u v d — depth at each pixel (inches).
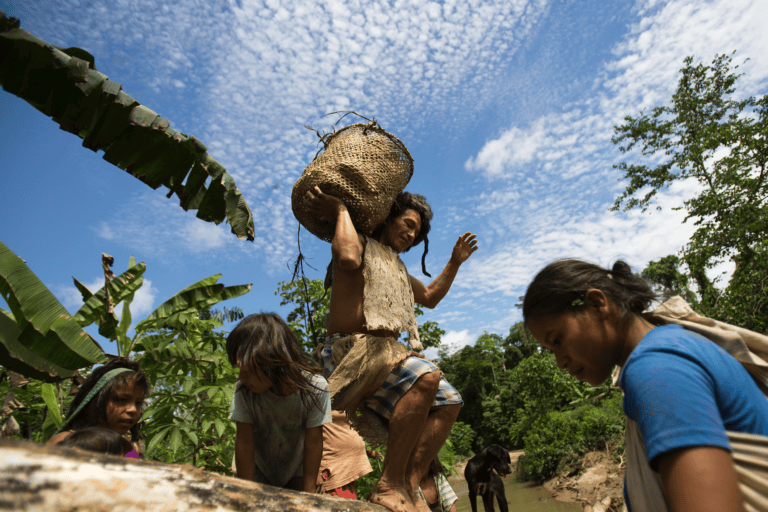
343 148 84.0
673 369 35.5
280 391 82.2
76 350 126.6
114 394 98.3
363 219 81.8
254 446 88.5
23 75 109.2
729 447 31.8
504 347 2012.8
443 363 2021.4
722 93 800.9
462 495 731.4
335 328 83.0
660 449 32.3
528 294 50.4
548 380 920.9
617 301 46.1
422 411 71.9
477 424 1723.7
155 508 27.8
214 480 34.5
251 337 79.6
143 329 199.5
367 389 74.9
